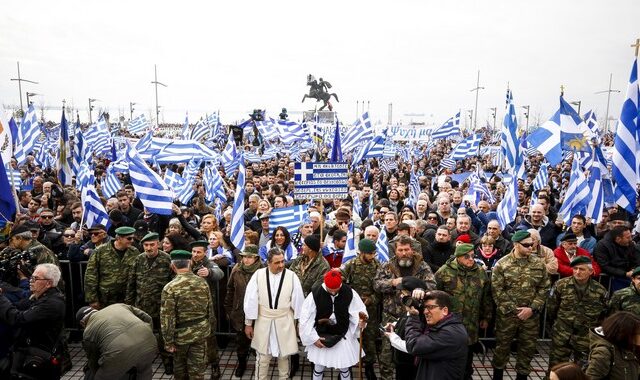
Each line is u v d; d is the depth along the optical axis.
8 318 5.22
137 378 4.96
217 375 6.51
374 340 6.59
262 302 6.04
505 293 6.15
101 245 7.06
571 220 8.95
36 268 5.39
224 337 7.62
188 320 5.68
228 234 9.37
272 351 6.01
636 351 4.32
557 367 3.51
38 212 10.59
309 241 6.66
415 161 27.86
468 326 6.15
